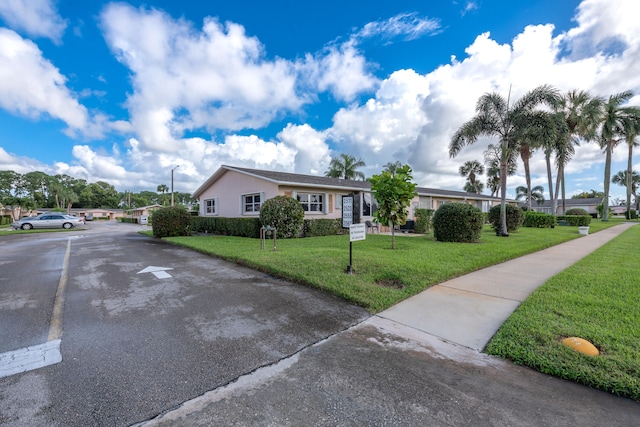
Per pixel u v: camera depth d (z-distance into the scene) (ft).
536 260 24.75
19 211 164.25
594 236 45.42
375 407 6.66
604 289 15.03
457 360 8.83
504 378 7.85
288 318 12.31
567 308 12.41
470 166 148.77
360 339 10.34
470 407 6.64
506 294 15.24
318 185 50.26
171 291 16.30
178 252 30.99
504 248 29.27
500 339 9.81
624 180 181.06
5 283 18.17
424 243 33.73
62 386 7.45
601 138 93.04
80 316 12.51
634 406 6.62
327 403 6.82
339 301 14.53
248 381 7.75
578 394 7.10
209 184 66.23
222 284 17.71
